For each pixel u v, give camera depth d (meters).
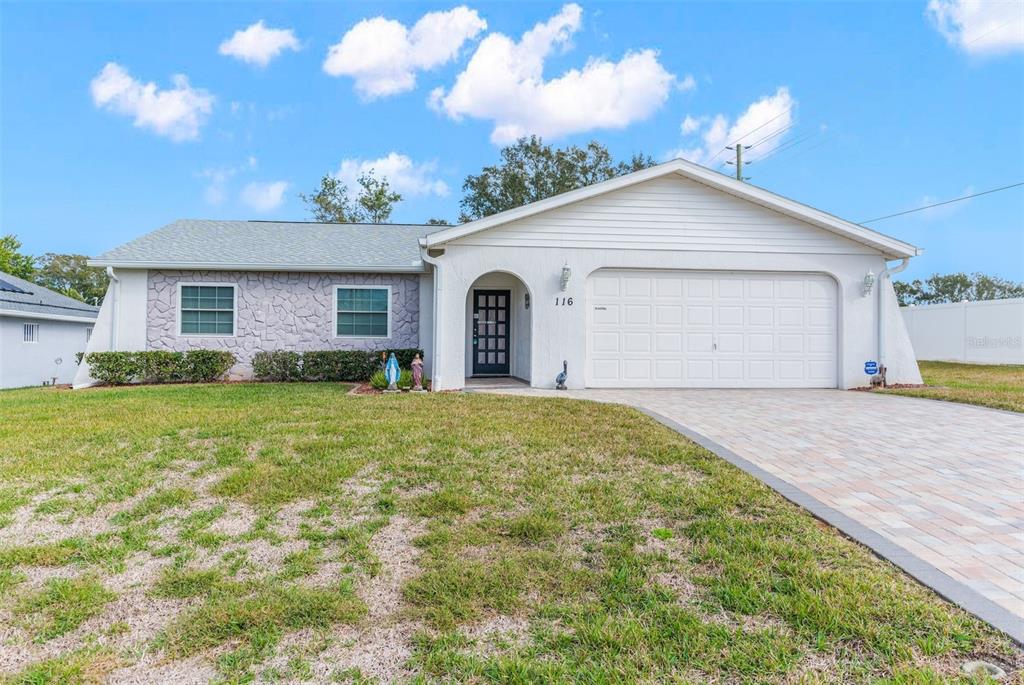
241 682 2.27
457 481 4.67
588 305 11.24
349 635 2.60
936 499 4.33
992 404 8.72
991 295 41.25
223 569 3.25
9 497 4.31
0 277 18.20
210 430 6.42
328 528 3.83
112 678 2.29
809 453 5.74
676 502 4.23
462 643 2.51
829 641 2.48
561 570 3.17
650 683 2.21
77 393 10.49
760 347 11.61
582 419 7.18
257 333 13.36
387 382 10.77
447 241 10.78
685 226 11.34
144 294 12.99
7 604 2.87
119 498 4.32
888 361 11.63
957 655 2.37
